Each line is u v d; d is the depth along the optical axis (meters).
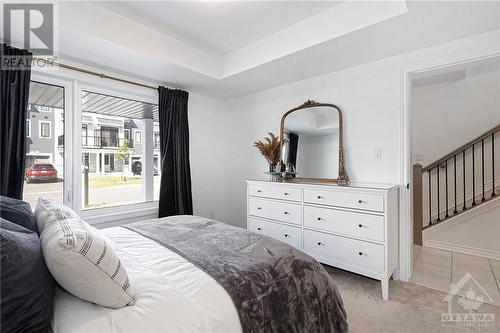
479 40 1.94
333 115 2.71
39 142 2.24
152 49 2.30
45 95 2.29
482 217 2.92
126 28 2.12
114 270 0.88
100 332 0.77
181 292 0.96
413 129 3.74
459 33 1.93
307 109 2.92
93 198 2.62
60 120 2.36
